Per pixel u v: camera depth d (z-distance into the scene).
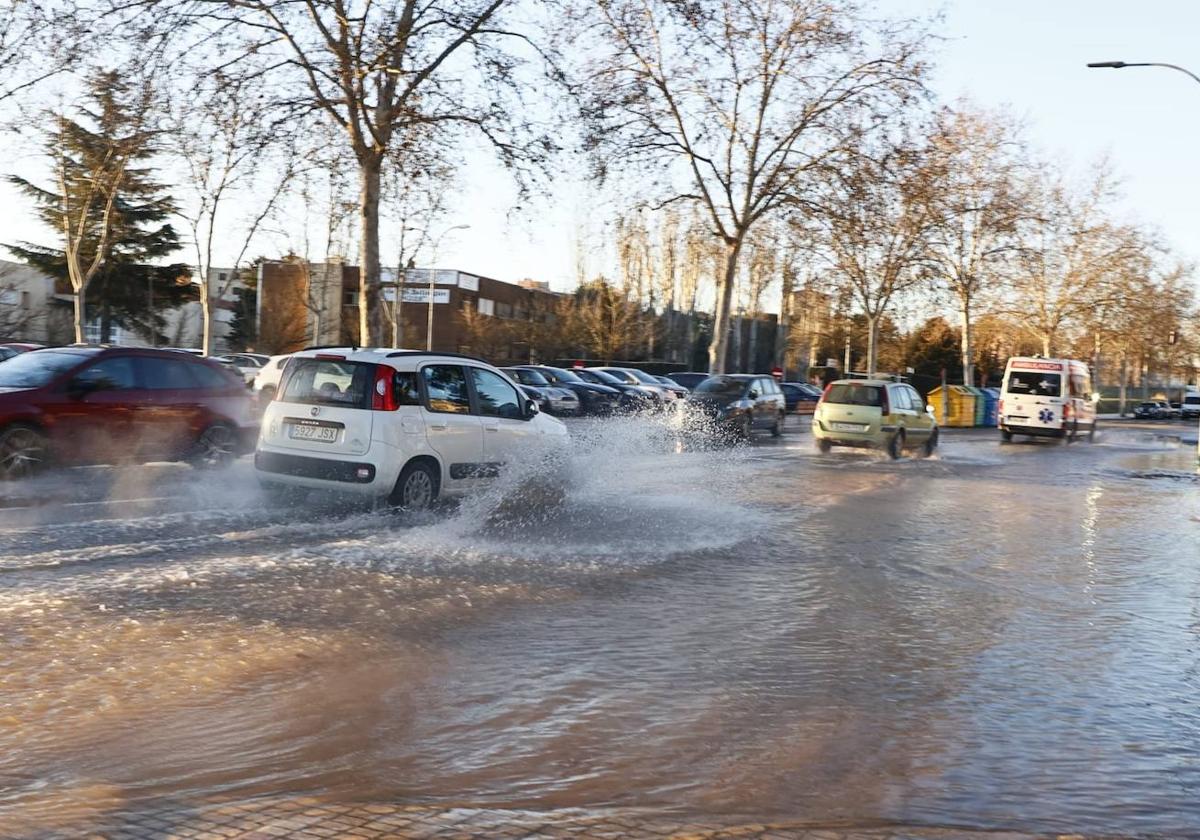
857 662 6.16
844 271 50.72
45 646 5.70
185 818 3.62
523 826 3.62
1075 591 8.76
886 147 37.22
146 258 56.50
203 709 4.86
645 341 70.50
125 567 7.79
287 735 4.58
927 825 3.81
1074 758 4.66
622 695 5.34
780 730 4.89
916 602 7.98
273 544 9.05
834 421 24.30
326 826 3.57
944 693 5.61
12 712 4.71
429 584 7.72
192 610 6.60
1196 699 5.68
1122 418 81.94
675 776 4.26
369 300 24.25
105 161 36.66
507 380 12.57
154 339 59.12
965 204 52.50
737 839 3.54
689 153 37.25
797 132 37.84
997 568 9.71
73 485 12.38
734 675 5.78
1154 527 13.57
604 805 3.91
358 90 23.03
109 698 4.95
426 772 4.21
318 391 11.10
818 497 14.93
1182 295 77.62
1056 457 28.16
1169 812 4.06
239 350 66.75
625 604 7.46
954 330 77.19
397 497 10.95
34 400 12.38
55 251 53.72
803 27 36.22
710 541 10.43
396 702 5.08
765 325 92.75
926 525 12.52
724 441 26.98
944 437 37.84
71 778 4.02
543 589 7.79
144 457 13.48
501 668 5.73
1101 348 83.00
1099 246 65.88
